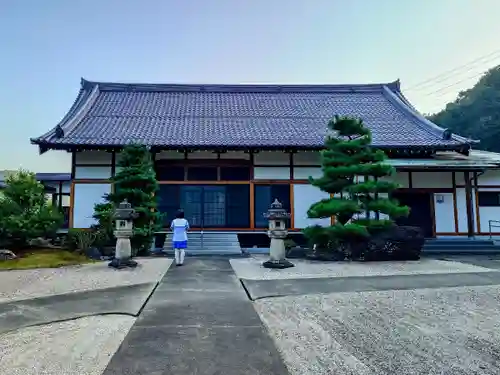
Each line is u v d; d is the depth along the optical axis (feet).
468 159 55.83
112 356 12.67
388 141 55.01
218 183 54.34
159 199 53.62
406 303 20.21
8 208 38.52
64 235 46.57
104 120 60.29
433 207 56.24
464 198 56.44
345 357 12.62
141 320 17.03
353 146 40.11
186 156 54.49
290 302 20.47
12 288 24.23
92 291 23.22
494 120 127.13
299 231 53.36
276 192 54.54
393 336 14.80
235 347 13.53
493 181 56.80
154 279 27.53
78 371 11.49
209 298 21.56
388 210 38.60
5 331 15.53
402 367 11.82
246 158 54.90
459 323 16.56
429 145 53.52
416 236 40.27
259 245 53.31
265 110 68.33
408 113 66.59
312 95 76.84
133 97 72.54
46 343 14.03
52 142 48.75
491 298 21.42
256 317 17.49
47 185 71.51
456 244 49.78
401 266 34.96
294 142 52.49
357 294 22.45
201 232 49.49
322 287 24.49
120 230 33.55
